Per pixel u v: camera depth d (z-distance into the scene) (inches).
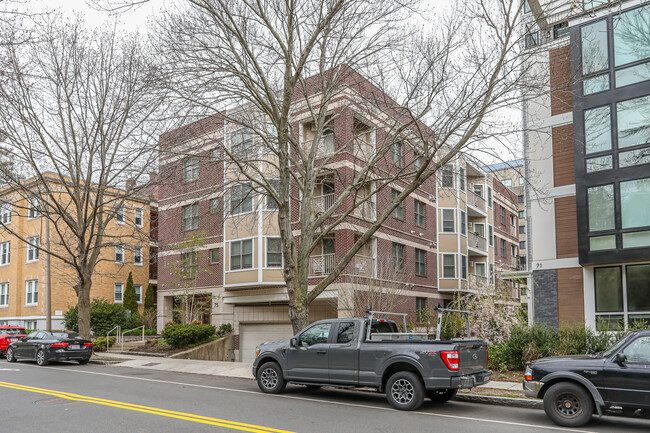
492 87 530.0
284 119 581.9
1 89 659.4
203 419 364.2
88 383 560.1
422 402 411.8
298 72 571.8
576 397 359.6
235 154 682.8
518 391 480.7
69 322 1210.0
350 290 920.3
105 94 749.9
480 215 1497.3
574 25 732.0
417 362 410.9
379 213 1008.2
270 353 494.3
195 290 1153.4
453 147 591.5
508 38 529.0
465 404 447.2
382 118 945.5
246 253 1040.8
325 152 973.8
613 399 348.2
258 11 604.7
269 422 355.9
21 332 1005.8
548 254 754.2
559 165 761.6
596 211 697.0
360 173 642.2
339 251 949.2
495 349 634.2
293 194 1016.9
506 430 340.2
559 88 589.6
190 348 975.0
